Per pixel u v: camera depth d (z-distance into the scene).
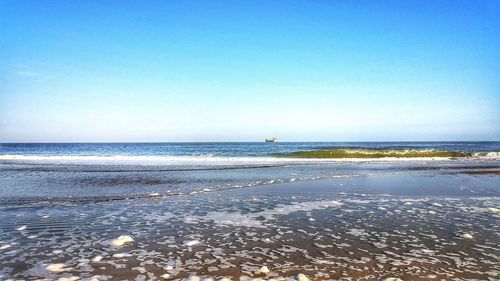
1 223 8.17
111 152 70.38
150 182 16.38
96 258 5.70
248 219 8.66
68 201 11.24
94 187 14.70
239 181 16.69
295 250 6.19
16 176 18.81
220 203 10.84
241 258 5.75
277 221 8.45
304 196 12.20
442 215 9.14
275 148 82.31
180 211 9.62
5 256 5.79
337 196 12.21
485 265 5.43
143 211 9.62
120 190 13.83
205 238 6.95
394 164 27.81
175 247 6.34
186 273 5.06
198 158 35.75
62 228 7.72
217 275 4.99
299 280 4.78
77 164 27.89
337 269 5.25
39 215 9.06
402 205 10.55
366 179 17.33
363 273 5.09
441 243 6.62
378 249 6.25
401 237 7.05
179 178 17.98
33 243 6.56
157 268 5.26
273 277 4.93
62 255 5.86
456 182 16.14
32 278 4.85
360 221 8.45
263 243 6.61
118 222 8.30
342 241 6.75
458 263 5.52
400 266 5.38
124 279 4.82
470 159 34.47
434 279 4.86
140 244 6.52
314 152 40.28
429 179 17.31
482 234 7.28
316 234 7.27
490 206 10.41
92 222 8.30
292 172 21.23
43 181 16.70
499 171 21.48
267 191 13.39
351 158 35.84
